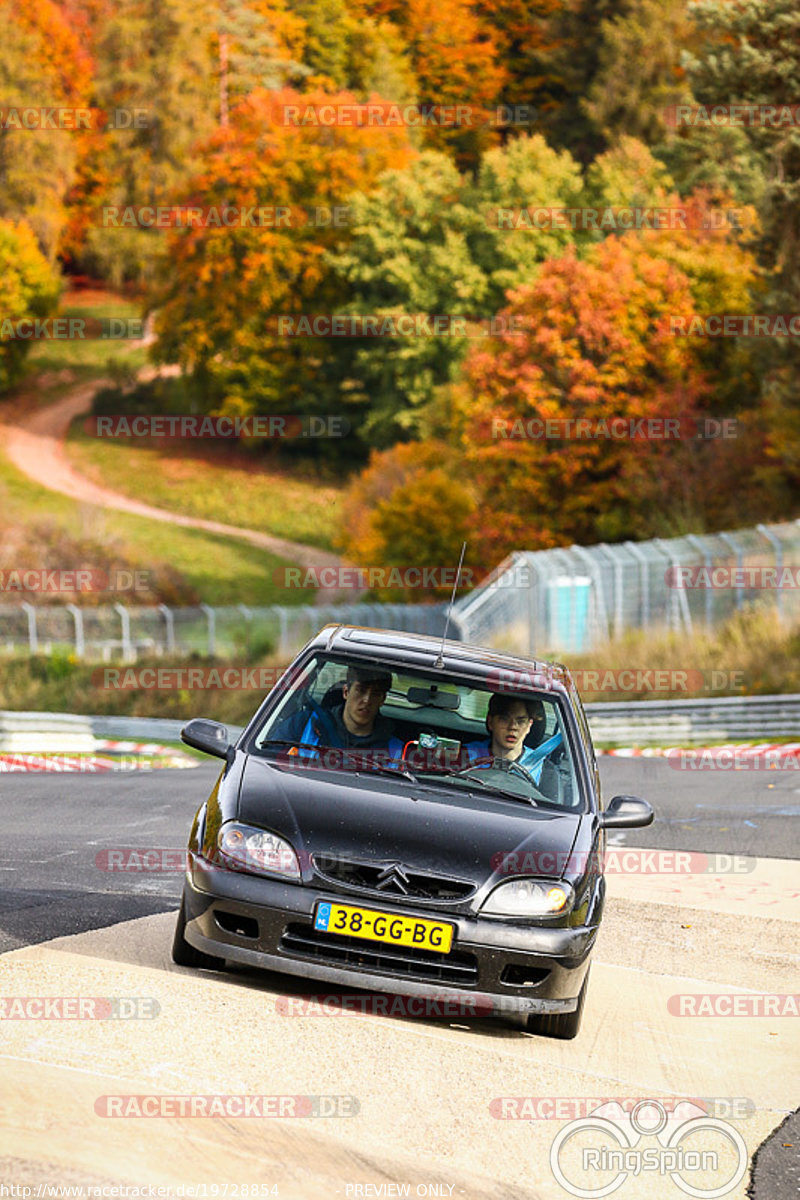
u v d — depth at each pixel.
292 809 12.86
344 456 155.62
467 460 107.31
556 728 14.55
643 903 21.09
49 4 182.00
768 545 69.25
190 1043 11.27
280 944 12.42
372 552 106.69
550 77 180.62
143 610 81.88
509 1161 10.16
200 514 141.25
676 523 97.19
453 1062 11.98
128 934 14.86
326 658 14.60
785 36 97.00
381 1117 10.49
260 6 182.50
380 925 12.33
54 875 19.23
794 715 56.16
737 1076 13.10
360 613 83.62
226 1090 10.42
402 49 183.75
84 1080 10.13
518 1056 12.55
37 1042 10.79
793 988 16.81
